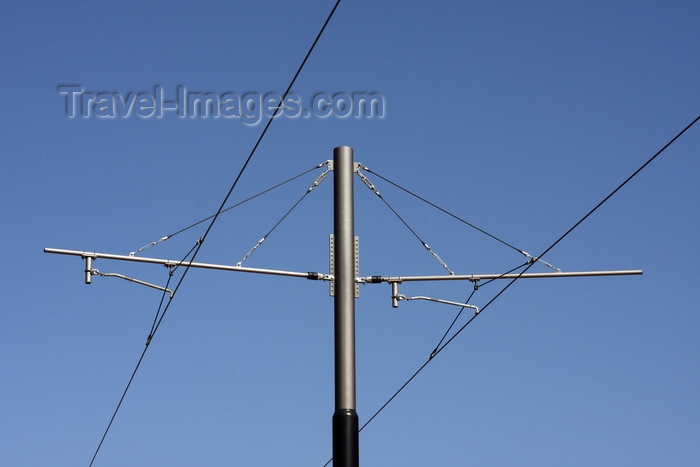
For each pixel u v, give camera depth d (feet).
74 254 68.03
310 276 66.59
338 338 51.08
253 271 66.64
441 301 71.61
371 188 61.00
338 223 52.80
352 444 49.37
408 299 69.67
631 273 67.92
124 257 68.44
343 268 52.11
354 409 50.14
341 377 50.47
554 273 67.82
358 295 54.29
